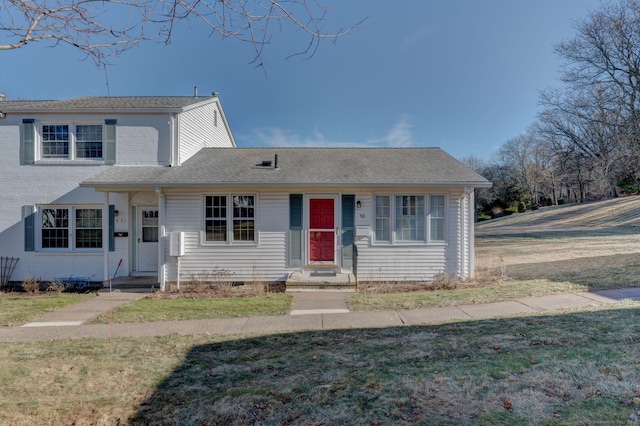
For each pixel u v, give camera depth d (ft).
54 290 33.73
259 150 42.27
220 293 30.22
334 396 11.03
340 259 33.19
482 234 81.87
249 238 33.37
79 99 40.88
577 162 80.12
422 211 33.35
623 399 10.12
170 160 35.94
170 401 11.11
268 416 10.03
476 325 18.52
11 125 35.88
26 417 10.25
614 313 19.02
